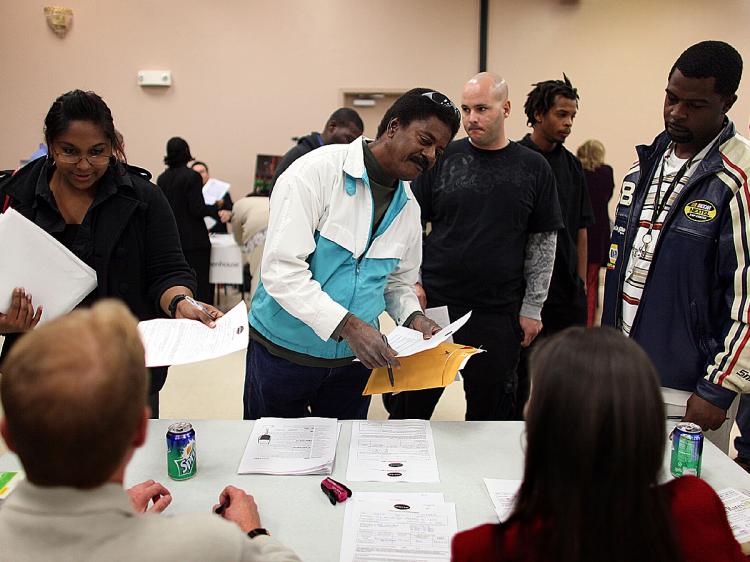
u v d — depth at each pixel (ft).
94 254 5.29
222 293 19.51
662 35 19.04
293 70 20.36
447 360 4.96
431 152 5.03
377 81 20.21
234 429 4.99
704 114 4.80
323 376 5.70
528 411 2.42
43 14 20.15
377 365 4.75
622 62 19.31
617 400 2.22
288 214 4.95
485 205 7.01
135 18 20.18
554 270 8.52
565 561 2.27
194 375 12.50
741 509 3.84
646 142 19.65
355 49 20.11
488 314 7.27
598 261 13.44
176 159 14.93
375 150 5.22
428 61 19.94
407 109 4.97
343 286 5.26
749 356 4.62
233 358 13.47
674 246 5.07
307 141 11.23
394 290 5.95
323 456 4.50
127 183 5.38
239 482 4.23
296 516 3.85
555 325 8.79
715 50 4.69
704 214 4.90
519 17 19.39
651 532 2.27
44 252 4.73
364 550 3.53
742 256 4.69
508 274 7.13
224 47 20.31
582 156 13.73
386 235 5.46
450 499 4.05
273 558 2.77
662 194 5.32
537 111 8.25
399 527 3.74
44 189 5.11
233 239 16.85
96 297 5.37
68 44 20.33
